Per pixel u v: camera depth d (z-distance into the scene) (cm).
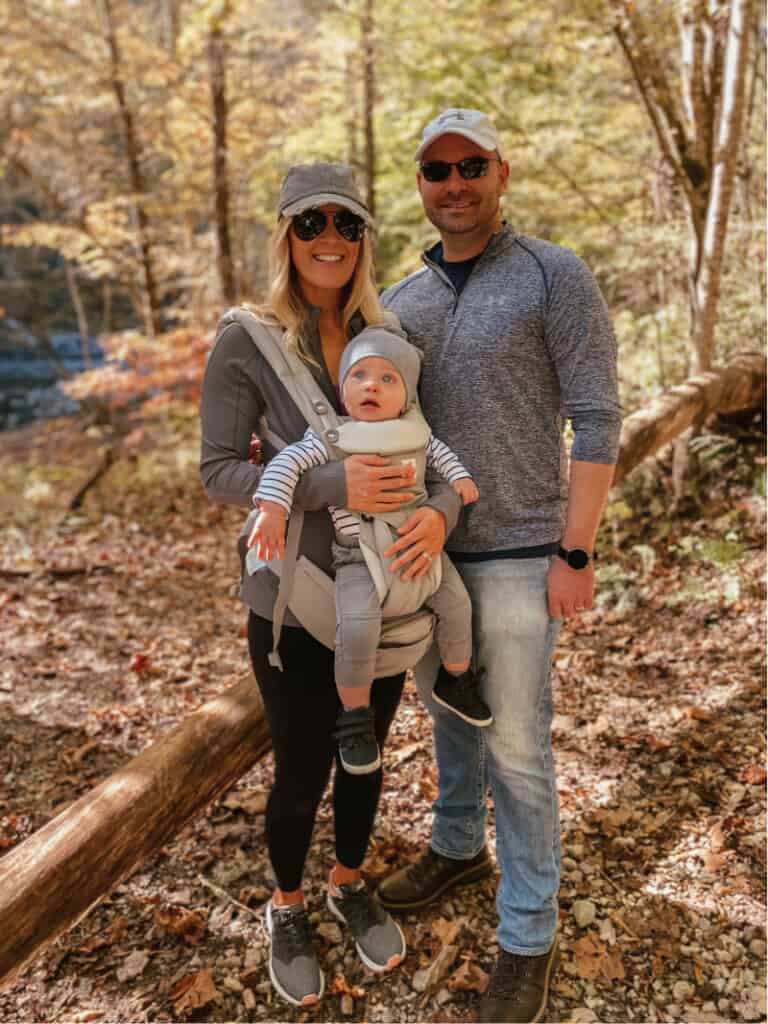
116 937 233
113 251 1058
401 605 185
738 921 227
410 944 228
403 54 791
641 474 510
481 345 197
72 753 332
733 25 441
